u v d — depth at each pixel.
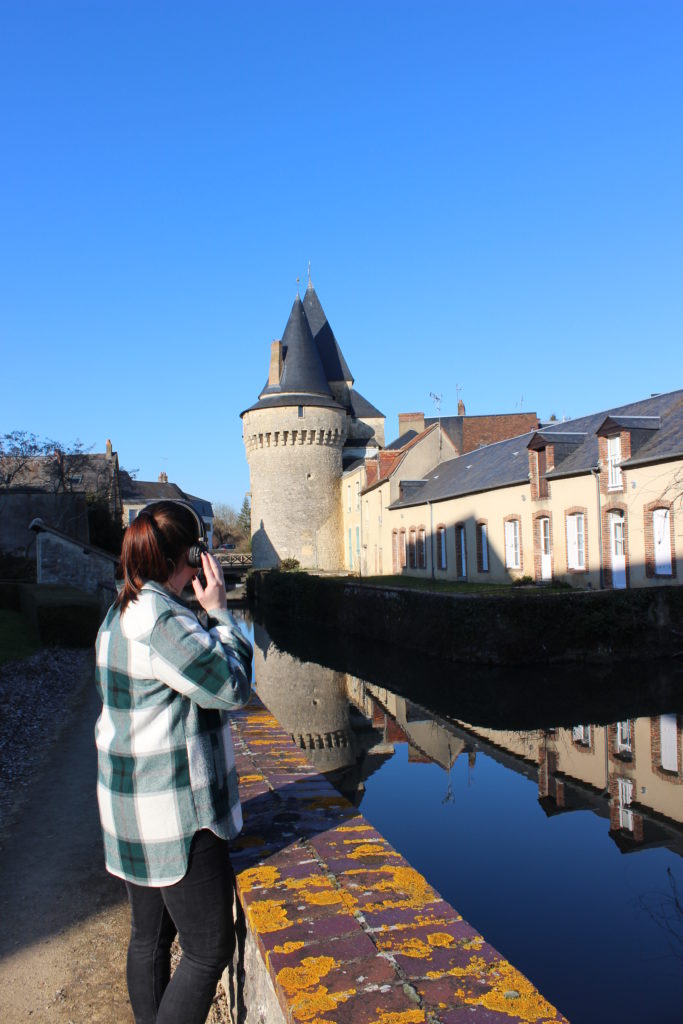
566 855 8.79
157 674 2.29
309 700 19.38
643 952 6.54
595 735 14.15
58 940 4.86
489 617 19.59
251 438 53.91
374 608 26.86
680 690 17.06
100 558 28.41
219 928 2.40
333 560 53.56
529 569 26.62
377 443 61.25
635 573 21.23
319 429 52.62
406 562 39.31
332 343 61.94
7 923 5.12
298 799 3.52
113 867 2.38
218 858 2.41
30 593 22.27
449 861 8.77
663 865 8.41
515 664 19.31
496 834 9.56
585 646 19.45
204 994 2.39
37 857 6.27
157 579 2.50
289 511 52.81
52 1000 4.17
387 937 2.26
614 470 22.09
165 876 2.29
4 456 48.19
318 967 2.10
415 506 37.62
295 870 2.74
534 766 12.50
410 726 16.03
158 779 2.31
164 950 2.61
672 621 19.61
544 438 25.20
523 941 6.83
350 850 2.93
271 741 4.59
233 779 2.55
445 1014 1.87
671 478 19.69
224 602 2.63
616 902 7.55
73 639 19.16
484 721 15.76
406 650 23.81
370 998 1.94
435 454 42.78
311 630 32.94
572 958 6.50
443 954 2.16
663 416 22.31
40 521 28.17
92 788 8.12
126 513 70.06
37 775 8.73
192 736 2.37
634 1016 5.57
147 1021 2.54
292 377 53.62
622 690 17.23
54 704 12.84
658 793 10.91
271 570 46.34
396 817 10.48
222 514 116.62
